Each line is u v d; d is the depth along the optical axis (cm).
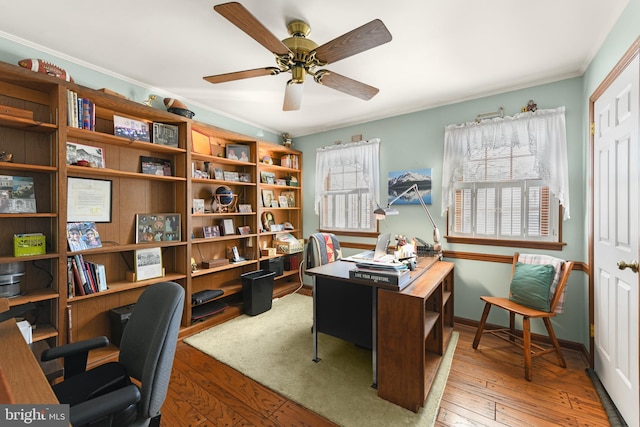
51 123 205
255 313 328
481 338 271
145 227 268
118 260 259
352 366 222
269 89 289
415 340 170
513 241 277
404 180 345
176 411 173
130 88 265
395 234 354
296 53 177
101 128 249
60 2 164
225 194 337
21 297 192
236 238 366
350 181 397
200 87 284
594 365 210
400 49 213
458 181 306
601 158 202
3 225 197
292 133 451
